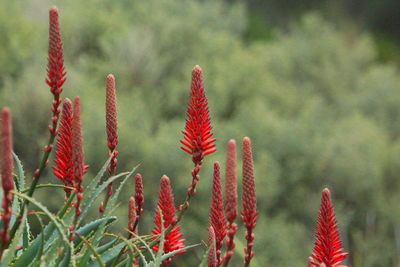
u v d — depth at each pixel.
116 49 30.44
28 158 26.28
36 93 26.28
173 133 26.28
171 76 31.81
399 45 54.06
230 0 51.22
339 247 3.59
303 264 26.23
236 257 20.62
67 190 3.65
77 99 3.36
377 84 34.91
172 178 25.92
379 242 27.70
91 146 25.33
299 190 28.38
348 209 28.95
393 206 28.66
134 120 27.44
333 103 35.50
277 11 55.66
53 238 3.66
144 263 3.45
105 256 3.63
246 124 28.75
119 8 34.44
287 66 36.00
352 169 28.73
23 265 3.44
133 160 25.83
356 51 37.00
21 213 3.41
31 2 32.53
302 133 28.84
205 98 3.70
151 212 25.56
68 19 31.52
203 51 32.47
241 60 31.39
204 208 25.45
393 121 34.84
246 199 3.47
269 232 25.67
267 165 27.39
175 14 36.41
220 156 25.97
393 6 54.78
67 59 31.42
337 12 54.22
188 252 24.86
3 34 29.05
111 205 3.71
